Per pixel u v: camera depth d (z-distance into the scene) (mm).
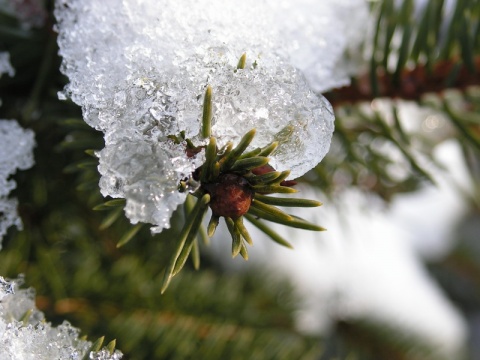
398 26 211
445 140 273
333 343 342
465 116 211
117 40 166
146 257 239
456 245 463
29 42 197
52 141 208
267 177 156
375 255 423
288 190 157
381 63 208
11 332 158
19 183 211
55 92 195
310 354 261
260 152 155
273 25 176
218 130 157
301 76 162
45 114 201
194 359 220
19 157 184
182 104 156
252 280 299
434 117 271
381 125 214
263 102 156
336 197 276
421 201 454
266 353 240
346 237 290
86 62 165
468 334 422
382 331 352
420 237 462
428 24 200
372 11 208
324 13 193
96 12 168
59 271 218
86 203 224
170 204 157
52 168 213
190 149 157
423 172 210
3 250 208
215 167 155
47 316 209
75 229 229
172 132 156
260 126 157
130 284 223
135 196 154
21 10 193
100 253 232
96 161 170
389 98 209
